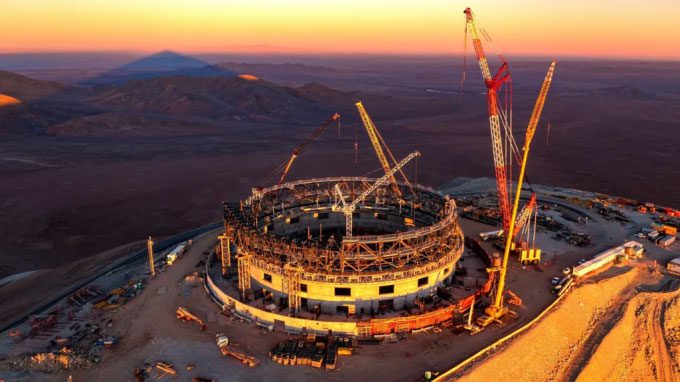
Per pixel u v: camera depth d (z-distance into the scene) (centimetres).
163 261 11712
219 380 7169
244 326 8625
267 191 12438
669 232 13362
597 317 9406
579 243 12506
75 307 9700
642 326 9362
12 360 7750
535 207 14775
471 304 9012
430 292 9406
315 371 7388
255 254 9325
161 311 9144
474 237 13150
